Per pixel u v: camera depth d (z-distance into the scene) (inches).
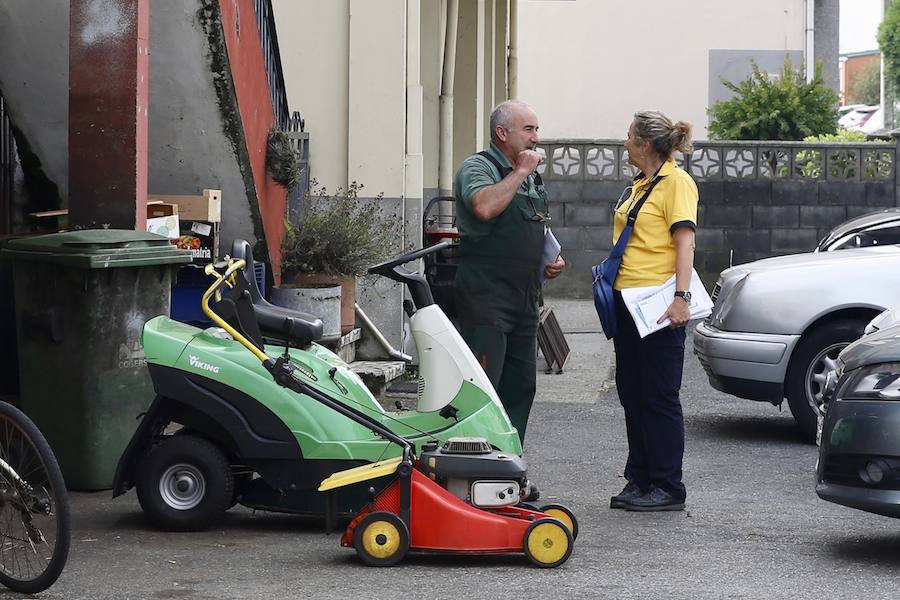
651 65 2878.9
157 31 859.4
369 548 568.4
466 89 1652.3
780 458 901.8
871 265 943.0
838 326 939.3
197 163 970.7
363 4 1229.1
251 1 964.0
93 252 700.0
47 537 509.7
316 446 627.8
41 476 512.7
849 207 2057.1
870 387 593.0
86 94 778.8
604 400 1170.6
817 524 683.4
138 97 777.6
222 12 859.4
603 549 615.5
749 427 1039.0
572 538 573.6
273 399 629.3
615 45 2883.9
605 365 1401.3
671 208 701.3
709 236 2069.4
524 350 735.1
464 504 574.6
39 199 1031.0
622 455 908.0
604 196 2043.6
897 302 927.7
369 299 1221.7
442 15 1451.8
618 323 714.8
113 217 780.6
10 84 959.6
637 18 2874.0
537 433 996.6
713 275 2075.5
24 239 720.3
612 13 2878.9
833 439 601.6
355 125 1237.7
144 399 739.4
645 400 712.4
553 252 738.8
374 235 1153.4
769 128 2338.8
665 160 714.2
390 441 614.5
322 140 1243.2
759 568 579.2
